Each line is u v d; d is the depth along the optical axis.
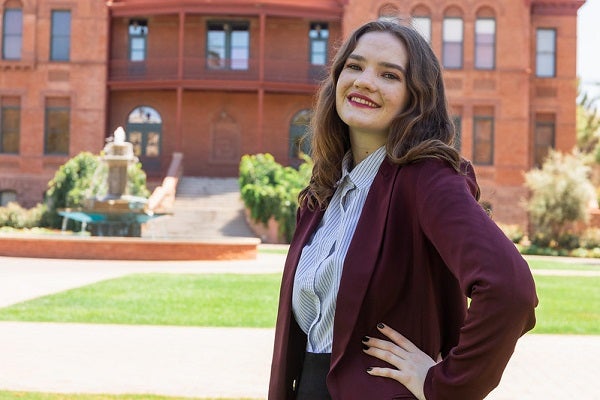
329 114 2.29
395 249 1.89
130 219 20.23
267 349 7.34
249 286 12.60
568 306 11.21
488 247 1.65
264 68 35.22
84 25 34.69
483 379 1.64
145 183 31.69
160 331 8.26
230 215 28.47
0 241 18.88
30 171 34.75
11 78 35.00
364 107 2.07
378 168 2.06
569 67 35.38
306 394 2.01
